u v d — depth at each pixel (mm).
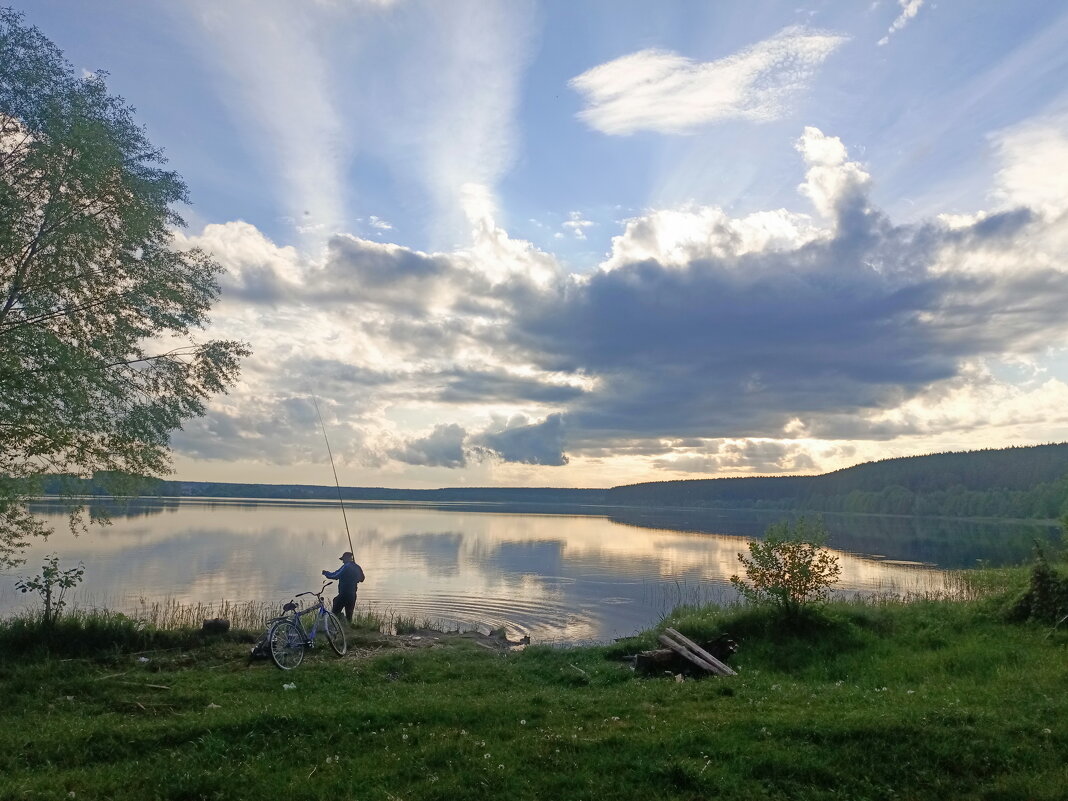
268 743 7602
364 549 46000
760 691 10008
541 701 9445
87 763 7195
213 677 11320
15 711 9211
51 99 15289
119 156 16062
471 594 27203
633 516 133750
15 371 14430
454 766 6902
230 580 28938
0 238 14367
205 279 18141
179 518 78500
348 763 7062
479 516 121000
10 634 12914
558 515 138000
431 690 10789
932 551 49125
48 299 15297
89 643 13242
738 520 113750
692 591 28375
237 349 17984
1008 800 6316
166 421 16656
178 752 7379
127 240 16156
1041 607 13914
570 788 6484
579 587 29469
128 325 16250
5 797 6199
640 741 7434
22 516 14641
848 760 7035
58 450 15406
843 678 11633
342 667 12281
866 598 22938
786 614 14461
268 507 138750
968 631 13758
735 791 6430
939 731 7457
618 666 12781
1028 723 7707
